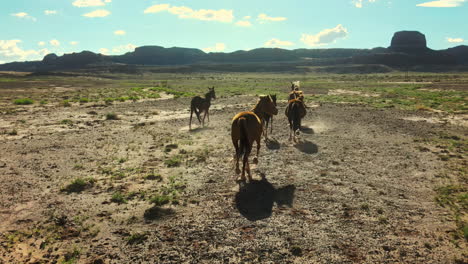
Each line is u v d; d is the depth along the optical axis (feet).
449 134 45.19
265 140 42.01
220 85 226.58
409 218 19.40
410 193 23.54
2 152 36.45
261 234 17.51
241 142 24.47
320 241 16.76
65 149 38.27
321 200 22.21
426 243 16.34
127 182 26.30
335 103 89.20
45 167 30.81
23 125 55.83
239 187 24.85
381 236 17.26
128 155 35.40
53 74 470.80
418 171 28.81
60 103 89.86
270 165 30.91
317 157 33.83
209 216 19.83
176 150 37.52
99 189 24.79
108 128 53.36
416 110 72.33
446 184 25.23
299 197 22.75
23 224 18.98
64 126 55.21
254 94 123.85
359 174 28.09
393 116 63.67
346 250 15.89
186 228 18.28
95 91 147.23
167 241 16.90
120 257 15.47
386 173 28.30
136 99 102.73
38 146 39.68
